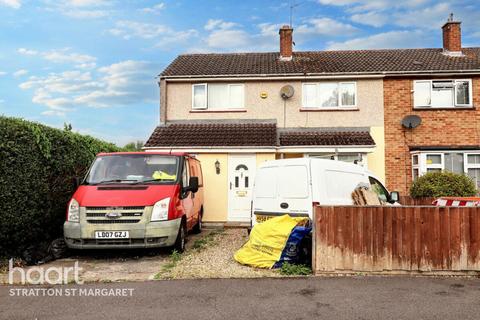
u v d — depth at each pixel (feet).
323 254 23.72
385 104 53.67
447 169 50.78
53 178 31.78
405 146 52.85
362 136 51.16
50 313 17.21
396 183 52.37
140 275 23.54
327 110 54.34
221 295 19.66
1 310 17.60
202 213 44.21
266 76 54.49
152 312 17.31
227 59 62.95
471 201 32.83
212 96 55.88
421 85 53.72
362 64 57.26
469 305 18.24
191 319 16.55
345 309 17.69
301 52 66.18
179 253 29.14
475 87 52.75
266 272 24.20
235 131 52.11
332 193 27.73
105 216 27.04
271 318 16.66
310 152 49.44
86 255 29.14
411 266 23.66
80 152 36.17
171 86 56.13
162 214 27.63
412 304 18.37
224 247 32.40
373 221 23.86
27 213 28.02
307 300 18.90
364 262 23.71
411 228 23.81
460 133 52.42
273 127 52.95
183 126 54.29
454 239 23.75
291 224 25.89
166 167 31.96
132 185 29.48
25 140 27.76
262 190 29.73
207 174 49.21
